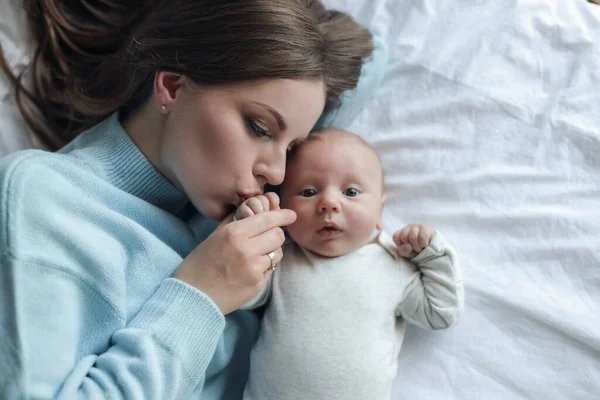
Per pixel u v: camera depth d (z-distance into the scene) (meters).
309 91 0.77
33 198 0.70
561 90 1.02
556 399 0.89
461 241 0.99
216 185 0.79
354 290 0.86
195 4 0.78
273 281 0.90
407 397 0.92
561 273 0.94
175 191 0.89
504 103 1.02
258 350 0.87
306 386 0.83
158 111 0.83
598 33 1.04
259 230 0.78
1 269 0.65
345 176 0.89
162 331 0.71
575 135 0.99
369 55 0.96
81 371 0.69
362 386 0.83
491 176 0.99
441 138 1.03
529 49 1.05
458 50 1.06
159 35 0.80
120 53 0.92
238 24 0.74
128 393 0.67
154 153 0.85
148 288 0.79
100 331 0.73
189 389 0.72
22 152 0.77
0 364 0.62
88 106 0.92
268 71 0.73
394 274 0.90
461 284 0.90
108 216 0.78
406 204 1.03
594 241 0.93
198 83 0.76
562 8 1.07
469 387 0.92
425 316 0.91
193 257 0.78
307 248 0.91
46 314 0.66
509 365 0.91
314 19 0.82
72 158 0.82
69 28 0.99
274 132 0.77
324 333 0.84
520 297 0.93
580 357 0.90
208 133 0.76
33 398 0.62
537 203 0.97
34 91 1.00
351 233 0.88
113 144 0.85
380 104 1.07
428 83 1.06
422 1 1.09
